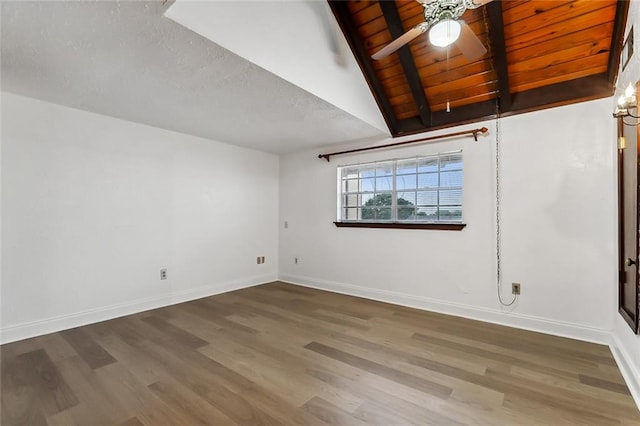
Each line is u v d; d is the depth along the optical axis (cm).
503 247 301
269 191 490
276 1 225
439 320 312
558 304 274
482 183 314
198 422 157
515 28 256
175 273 371
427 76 321
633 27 193
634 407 170
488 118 311
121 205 324
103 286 311
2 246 254
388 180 387
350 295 410
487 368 213
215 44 185
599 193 258
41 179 273
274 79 230
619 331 229
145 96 261
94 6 152
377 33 297
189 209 386
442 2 171
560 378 200
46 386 190
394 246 374
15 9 152
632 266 200
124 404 172
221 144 421
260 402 174
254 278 467
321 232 448
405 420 159
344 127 347
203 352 238
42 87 244
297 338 265
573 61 261
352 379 199
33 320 268
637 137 181
